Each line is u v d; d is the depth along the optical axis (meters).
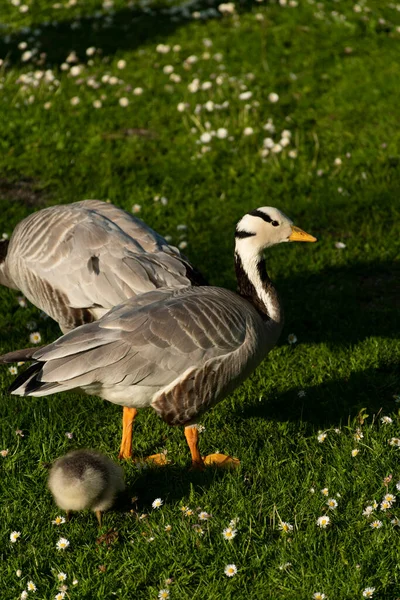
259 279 9.06
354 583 6.69
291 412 9.44
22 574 7.06
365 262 12.88
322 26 23.11
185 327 7.82
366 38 22.48
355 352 10.59
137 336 7.64
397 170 15.67
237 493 7.83
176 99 18.84
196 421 8.25
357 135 17.14
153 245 9.63
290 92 19.27
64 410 9.46
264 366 10.39
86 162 16.09
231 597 6.76
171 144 16.81
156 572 7.05
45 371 7.43
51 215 9.96
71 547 7.33
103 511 7.66
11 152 16.42
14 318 11.62
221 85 19.23
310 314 11.66
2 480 8.24
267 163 15.90
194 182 15.53
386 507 7.42
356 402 9.58
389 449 8.44
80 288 9.20
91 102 18.58
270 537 7.32
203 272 12.73
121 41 22.69
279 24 23.33
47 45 22.44
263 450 8.62
